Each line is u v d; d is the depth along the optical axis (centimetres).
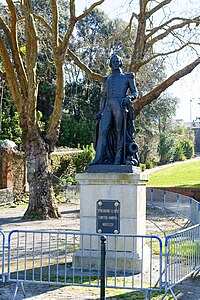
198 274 1027
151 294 859
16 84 2117
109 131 1102
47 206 2150
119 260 1030
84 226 1057
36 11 2847
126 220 1035
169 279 806
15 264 1138
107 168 1059
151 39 2448
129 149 1087
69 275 1009
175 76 2358
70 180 3647
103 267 737
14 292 862
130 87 1109
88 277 989
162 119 5981
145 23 2367
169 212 2608
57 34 2069
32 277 970
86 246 1059
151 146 5897
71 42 3075
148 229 1852
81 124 4762
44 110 4722
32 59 2031
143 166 5197
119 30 3462
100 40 3506
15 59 2108
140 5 2334
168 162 6166
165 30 2450
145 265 1069
